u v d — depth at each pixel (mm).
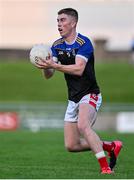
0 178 21828
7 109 59125
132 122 58719
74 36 22562
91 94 22562
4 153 32906
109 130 59031
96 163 28172
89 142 22141
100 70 96250
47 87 90500
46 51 21844
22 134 48594
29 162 28484
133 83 91250
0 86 91438
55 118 58281
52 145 38500
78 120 22219
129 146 38344
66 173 23094
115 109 59469
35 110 58562
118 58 102000
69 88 22859
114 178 21375
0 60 103312
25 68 98562
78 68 21922
